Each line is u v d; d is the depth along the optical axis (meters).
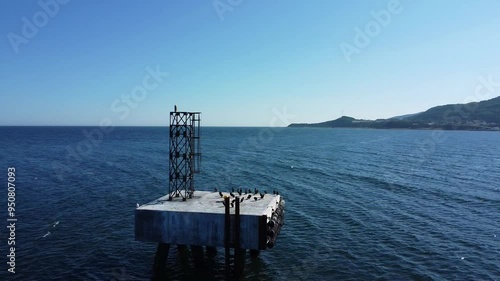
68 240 38.69
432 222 46.00
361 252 36.38
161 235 29.41
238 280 29.73
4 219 45.53
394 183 72.81
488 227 43.97
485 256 35.19
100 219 46.19
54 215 47.59
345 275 31.55
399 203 56.09
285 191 64.88
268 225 29.67
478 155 131.00
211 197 34.91
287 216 48.72
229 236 28.61
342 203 56.12
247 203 32.59
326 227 44.16
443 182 74.31
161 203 32.12
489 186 70.00
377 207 53.69
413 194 62.59
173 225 29.23
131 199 57.00
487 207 53.53
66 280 30.05
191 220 29.00
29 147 152.88
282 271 32.44
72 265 32.78
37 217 46.62
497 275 31.28
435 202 56.75
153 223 29.50
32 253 35.12
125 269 32.38
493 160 115.25
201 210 29.58
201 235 28.92
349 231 42.66
